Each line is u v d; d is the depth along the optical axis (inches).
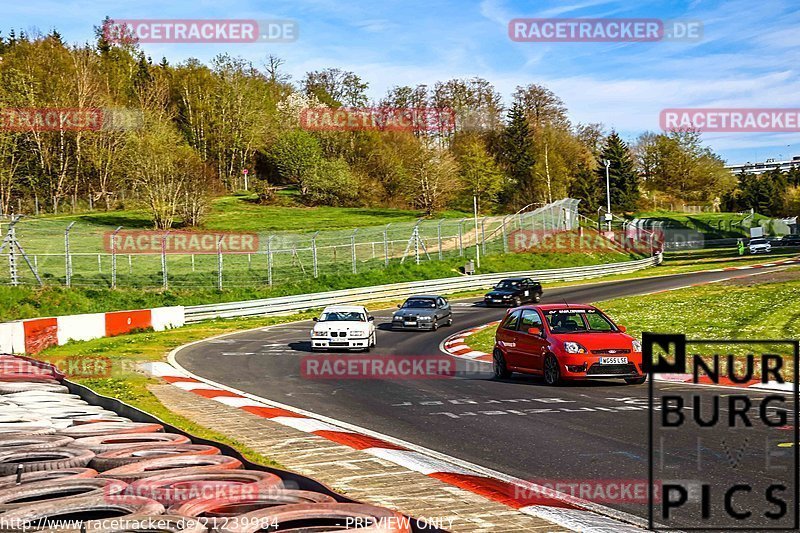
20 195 2955.2
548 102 4074.8
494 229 2529.5
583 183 3703.3
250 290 1595.7
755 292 1184.2
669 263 2496.3
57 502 193.0
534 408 482.0
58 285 1396.4
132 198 2805.1
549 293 1705.2
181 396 549.0
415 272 1894.7
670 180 4534.9
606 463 325.1
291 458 338.3
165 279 1515.7
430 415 469.1
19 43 3112.7
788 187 4827.8
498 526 232.7
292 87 3978.8
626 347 572.7
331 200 3494.1
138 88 3496.6
